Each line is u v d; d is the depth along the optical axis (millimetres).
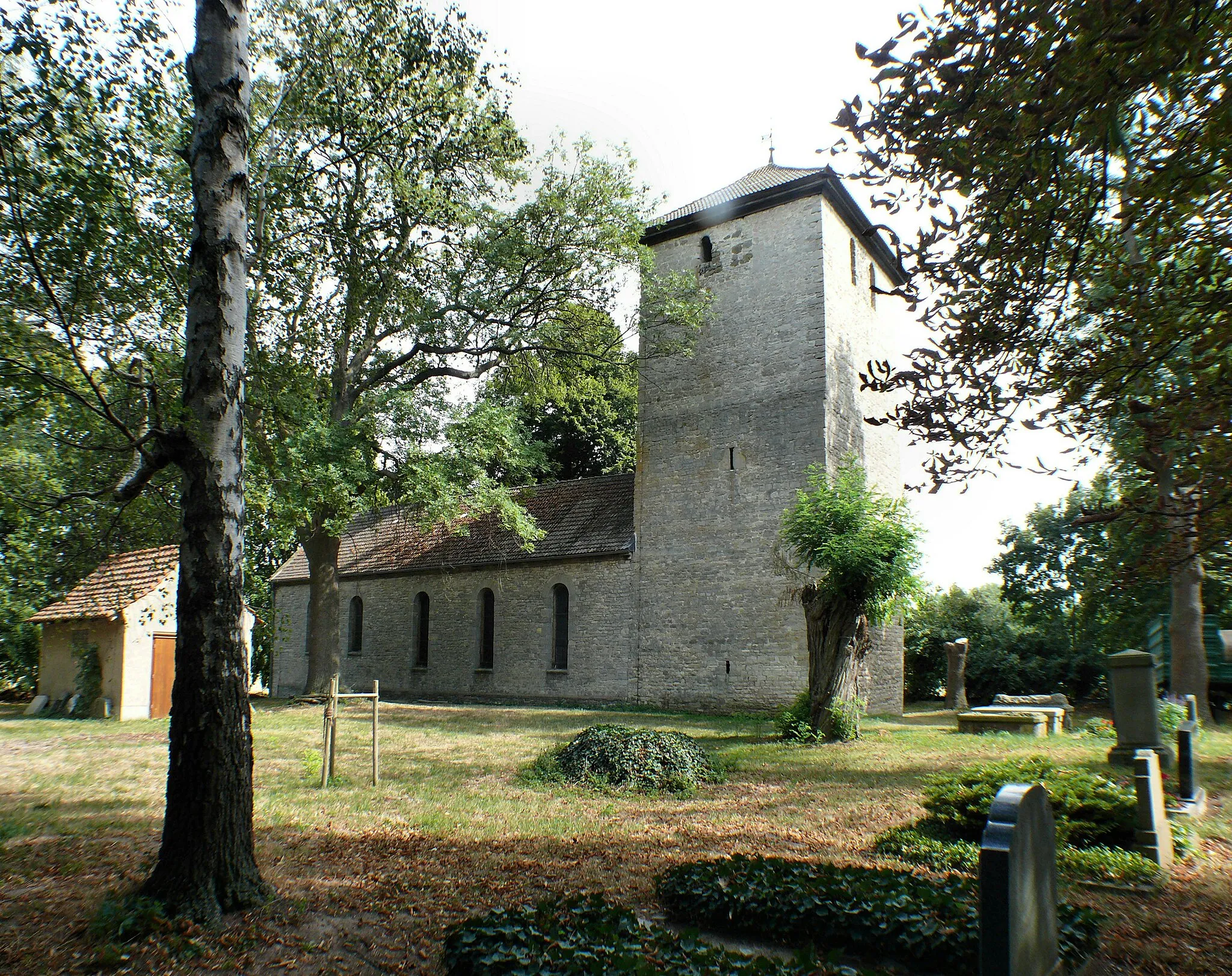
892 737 16406
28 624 24156
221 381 6656
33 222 7211
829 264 23125
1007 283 5199
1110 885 6652
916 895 5582
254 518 19703
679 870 6488
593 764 11797
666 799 10578
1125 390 5297
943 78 4668
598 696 24469
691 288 23688
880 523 16422
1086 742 14945
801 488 22031
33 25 7328
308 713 21922
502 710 23406
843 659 16297
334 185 17469
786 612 21531
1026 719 16688
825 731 15938
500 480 30156
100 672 20766
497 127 19609
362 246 19016
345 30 16766
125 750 14492
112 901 6000
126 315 8109
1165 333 4922
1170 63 3811
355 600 32688
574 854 7918
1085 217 5000
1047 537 30047
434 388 22422
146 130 8336
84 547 9250
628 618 24266
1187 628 18953
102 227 7715
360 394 23672
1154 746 11797
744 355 23625
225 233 6820
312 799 10219
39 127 7379
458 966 4867
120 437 8492
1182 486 5371
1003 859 3816
